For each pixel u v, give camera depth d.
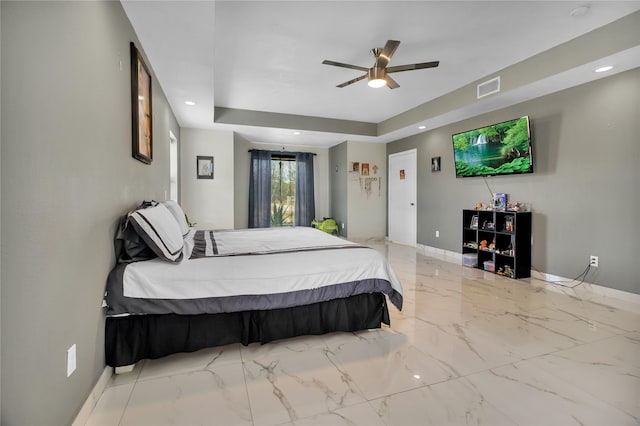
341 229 7.08
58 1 1.20
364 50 3.25
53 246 1.15
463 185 5.04
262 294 2.02
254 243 2.74
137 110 2.26
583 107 3.40
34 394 1.03
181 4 2.02
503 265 4.18
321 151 7.64
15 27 0.96
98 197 1.60
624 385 1.72
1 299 0.89
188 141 5.54
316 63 3.55
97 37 1.59
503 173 4.23
